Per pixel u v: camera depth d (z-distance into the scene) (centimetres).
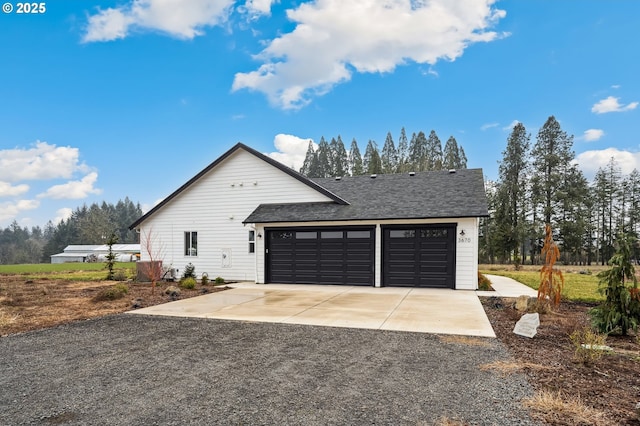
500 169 4625
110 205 10969
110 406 380
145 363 519
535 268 3045
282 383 439
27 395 410
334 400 389
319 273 1439
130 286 1430
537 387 418
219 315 857
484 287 1308
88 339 653
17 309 942
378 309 912
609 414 347
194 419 348
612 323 655
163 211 1773
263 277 1501
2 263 8712
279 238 1502
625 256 671
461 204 1316
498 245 4016
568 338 640
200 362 522
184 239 1741
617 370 475
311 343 617
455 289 1266
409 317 817
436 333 679
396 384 433
